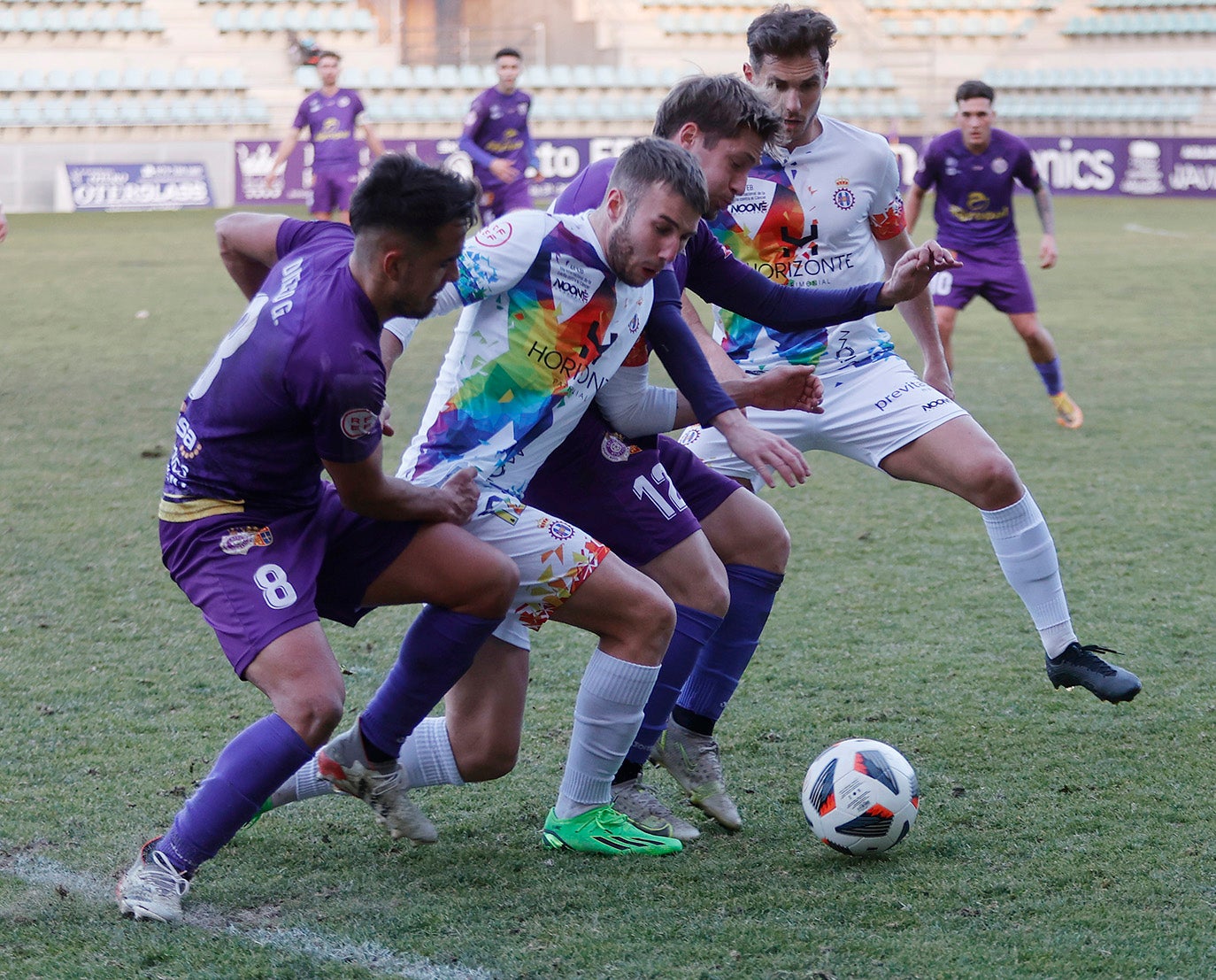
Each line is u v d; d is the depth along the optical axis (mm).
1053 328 35719
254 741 8164
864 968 7602
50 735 11219
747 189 12133
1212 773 10492
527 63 84250
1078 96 83250
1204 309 38531
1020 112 82188
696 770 9883
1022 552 11398
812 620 14445
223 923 8195
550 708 12078
